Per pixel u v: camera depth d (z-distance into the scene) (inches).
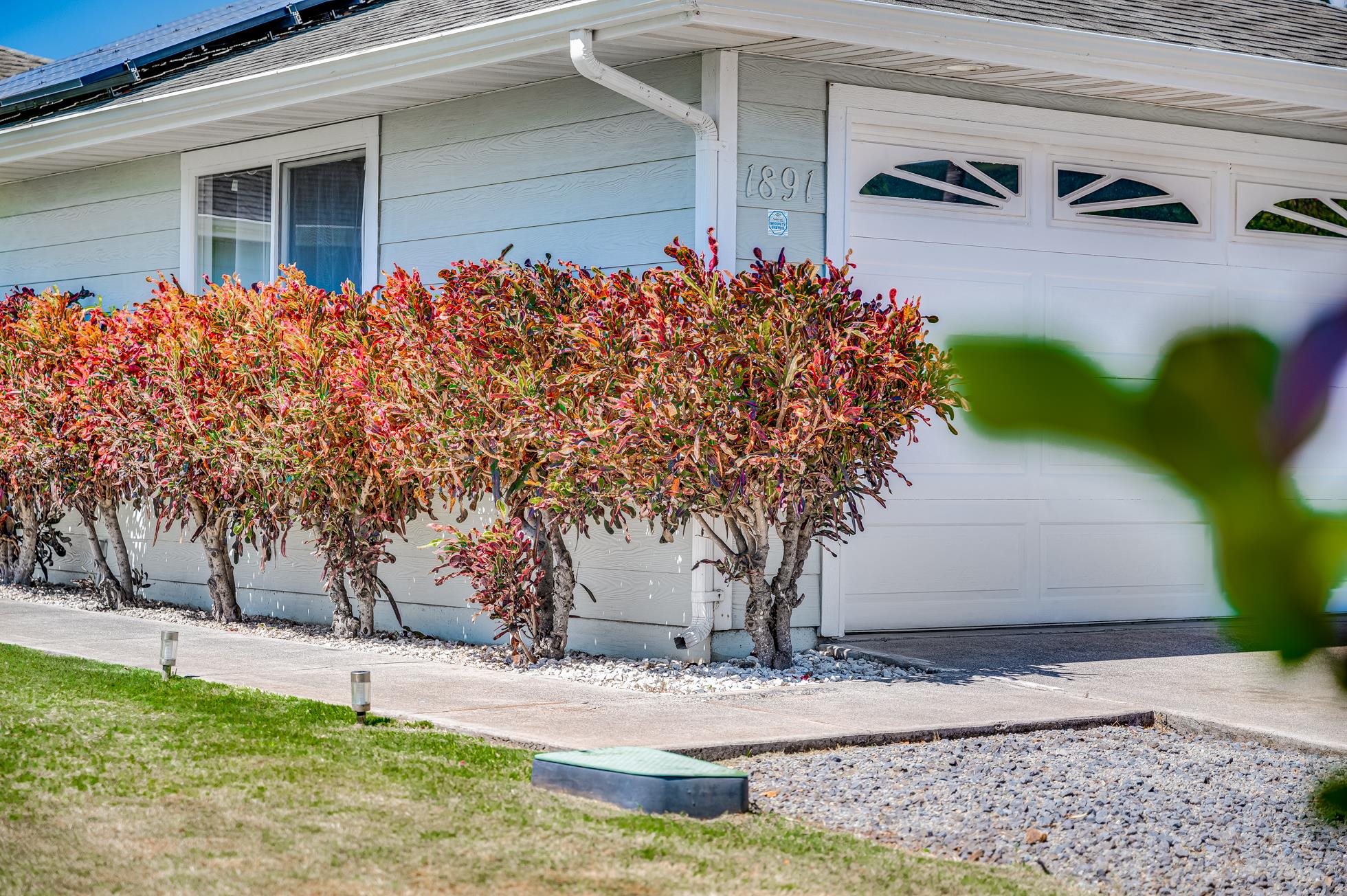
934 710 260.1
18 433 424.8
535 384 307.1
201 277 458.0
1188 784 212.4
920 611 358.3
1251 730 242.4
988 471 365.1
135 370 379.6
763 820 184.4
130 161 481.7
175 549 444.8
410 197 393.7
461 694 275.3
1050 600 372.8
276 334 358.9
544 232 360.5
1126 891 163.6
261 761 203.2
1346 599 26.3
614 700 270.4
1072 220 371.9
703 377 280.4
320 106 390.9
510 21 324.2
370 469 342.0
